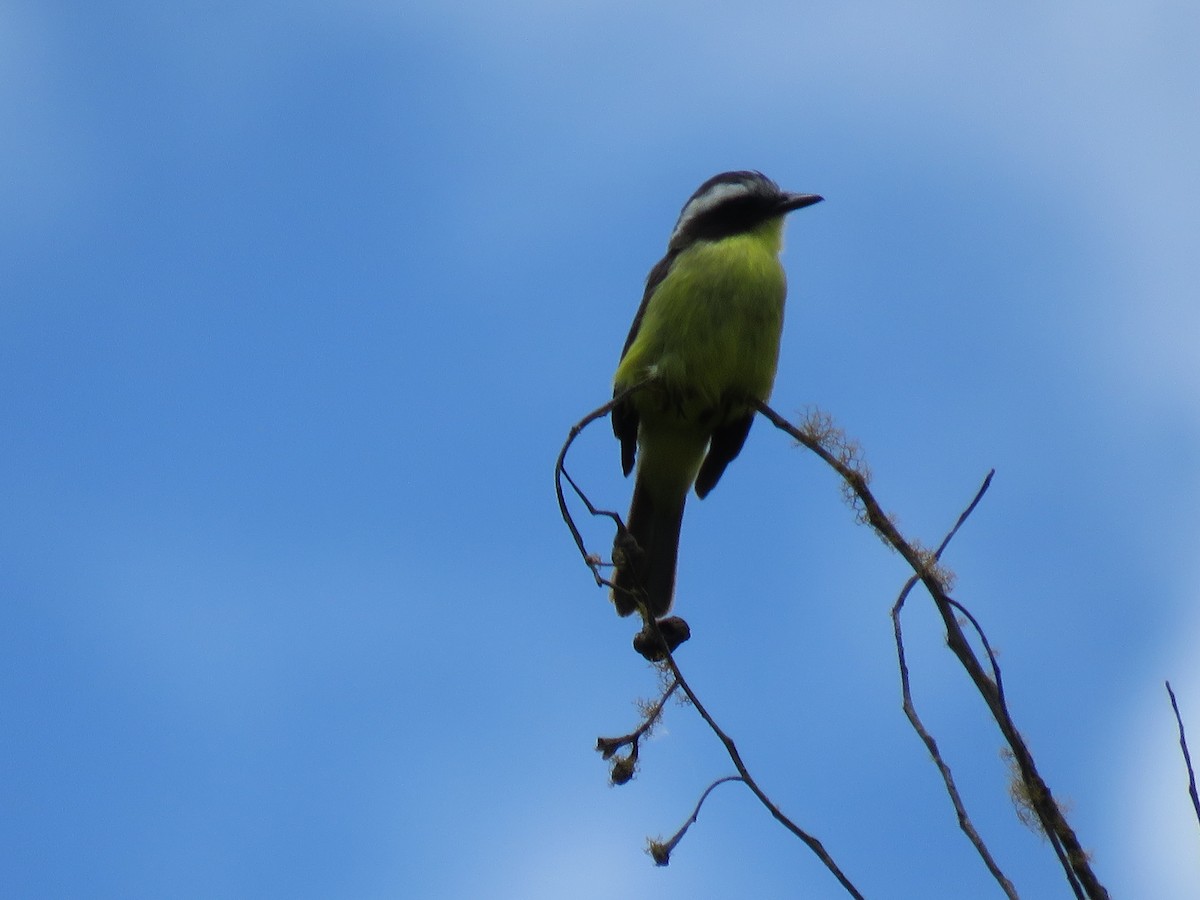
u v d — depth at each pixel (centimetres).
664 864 614
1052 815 531
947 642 574
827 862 563
